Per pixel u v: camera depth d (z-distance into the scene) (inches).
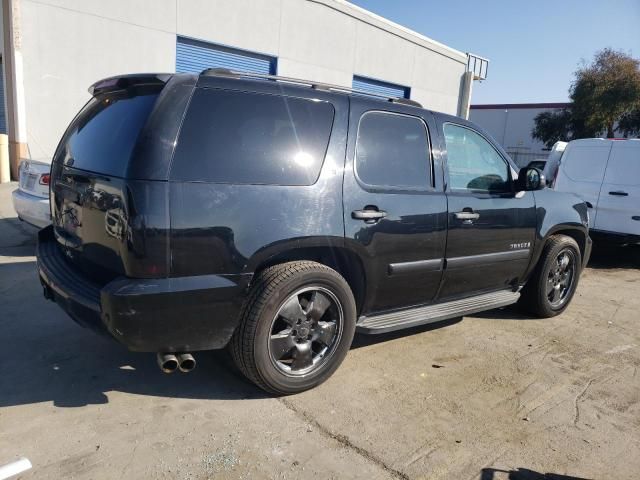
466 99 936.3
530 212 190.9
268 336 124.7
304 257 136.9
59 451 106.1
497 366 161.9
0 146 448.5
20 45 436.1
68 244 134.3
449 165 165.9
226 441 112.7
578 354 176.6
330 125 136.8
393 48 772.0
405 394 139.1
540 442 121.0
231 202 116.9
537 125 1413.6
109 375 139.0
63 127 470.3
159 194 108.6
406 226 148.6
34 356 147.6
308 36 649.6
